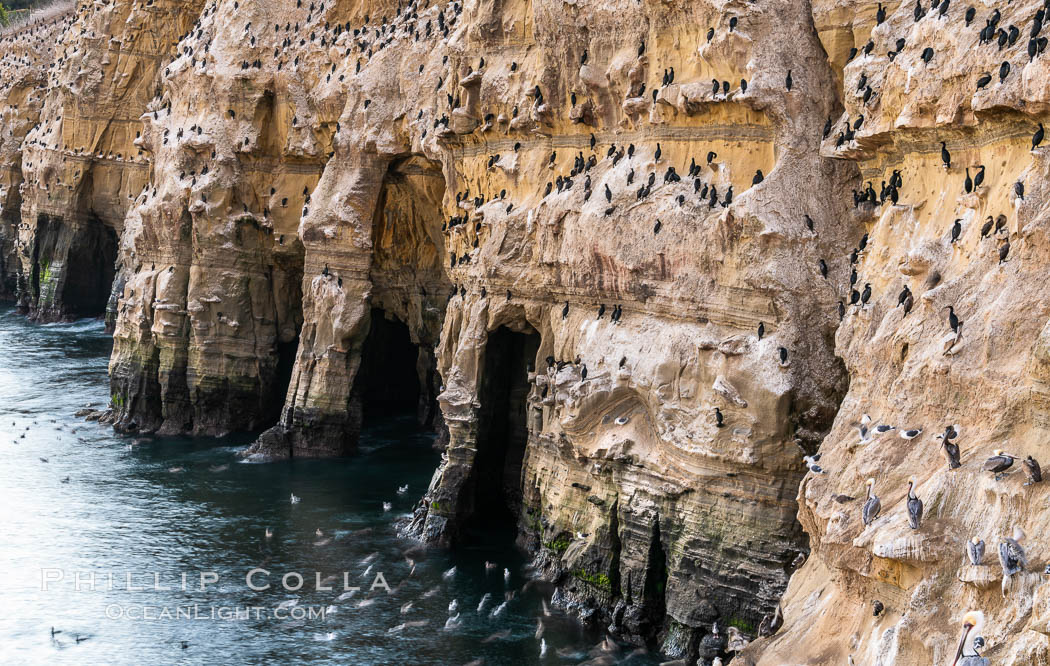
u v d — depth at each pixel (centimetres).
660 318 3422
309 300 5384
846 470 2430
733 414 3097
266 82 5709
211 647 3344
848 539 2275
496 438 4431
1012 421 2069
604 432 3494
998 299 2195
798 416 3056
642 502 3328
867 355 2608
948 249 2494
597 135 3888
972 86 2448
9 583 3812
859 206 3098
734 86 3294
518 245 4141
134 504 4653
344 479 5025
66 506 4619
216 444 5653
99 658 3275
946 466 2127
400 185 5347
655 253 3394
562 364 3812
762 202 3136
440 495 4244
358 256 5303
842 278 3109
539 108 4012
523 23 4256
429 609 3578
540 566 3878
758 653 2516
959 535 2020
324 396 5338
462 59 4538
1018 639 1762
